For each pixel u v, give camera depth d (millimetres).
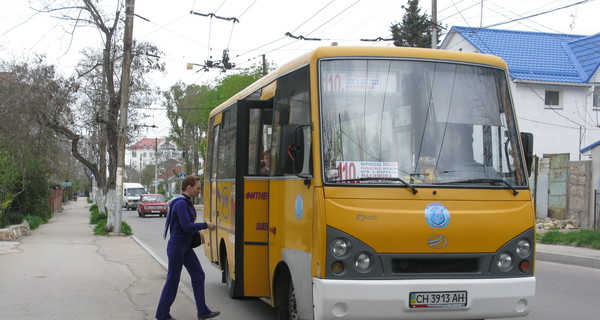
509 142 6559
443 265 5977
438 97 6457
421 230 5871
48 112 27547
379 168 6070
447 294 5832
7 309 8867
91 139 37094
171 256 8016
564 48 35469
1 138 26000
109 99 27859
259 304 9758
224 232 9930
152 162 129500
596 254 15344
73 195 97812
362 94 6316
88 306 9219
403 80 6422
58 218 38375
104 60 27266
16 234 21406
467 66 6645
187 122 70438
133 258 15852
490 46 34344
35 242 20156
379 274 5766
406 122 6305
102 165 35250
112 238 22656
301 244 6383
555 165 22734
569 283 11742
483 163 6367
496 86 6699
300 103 6727
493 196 6211
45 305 9227
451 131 6367
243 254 7891
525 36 36062
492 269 6051
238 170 7938
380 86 6359
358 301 5664
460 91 6539
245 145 8016
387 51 6477
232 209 9227
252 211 7949
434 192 6039
